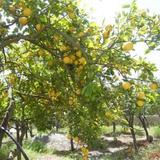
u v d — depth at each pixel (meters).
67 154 11.52
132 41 1.61
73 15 1.86
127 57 1.63
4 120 1.90
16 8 1.74
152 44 1.60
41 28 1.73
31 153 10.83
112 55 1.63
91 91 1.49
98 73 1.57
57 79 2.04
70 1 1.85
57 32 1.68
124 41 1.60
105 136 14.77
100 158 10.29
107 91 1.63
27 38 1.73
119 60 1.60
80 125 2.04
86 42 1.78
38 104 2.58
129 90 1.64
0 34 1.80
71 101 2.01
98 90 1.53
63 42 1.82
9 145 8.38
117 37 1.61
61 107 2.16
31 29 1.75
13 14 1.73
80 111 1.99
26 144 12.52
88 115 1.95
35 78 2.41
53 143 13.30
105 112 1.70
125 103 1.68
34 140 13.44
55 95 2.16
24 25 1.72
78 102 1.96
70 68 1.82
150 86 1.67
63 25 1.94
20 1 1.73
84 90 1.49
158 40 1.60
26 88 2.51
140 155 10.17
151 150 10.55
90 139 2.10
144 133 15.79
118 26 1.67
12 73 2.48
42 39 1.84
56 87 2.10
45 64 2.17
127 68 1.67
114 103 1.68
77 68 1.78
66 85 2.02
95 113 1.74
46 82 2.29
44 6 1.74
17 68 2.48
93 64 1.58
